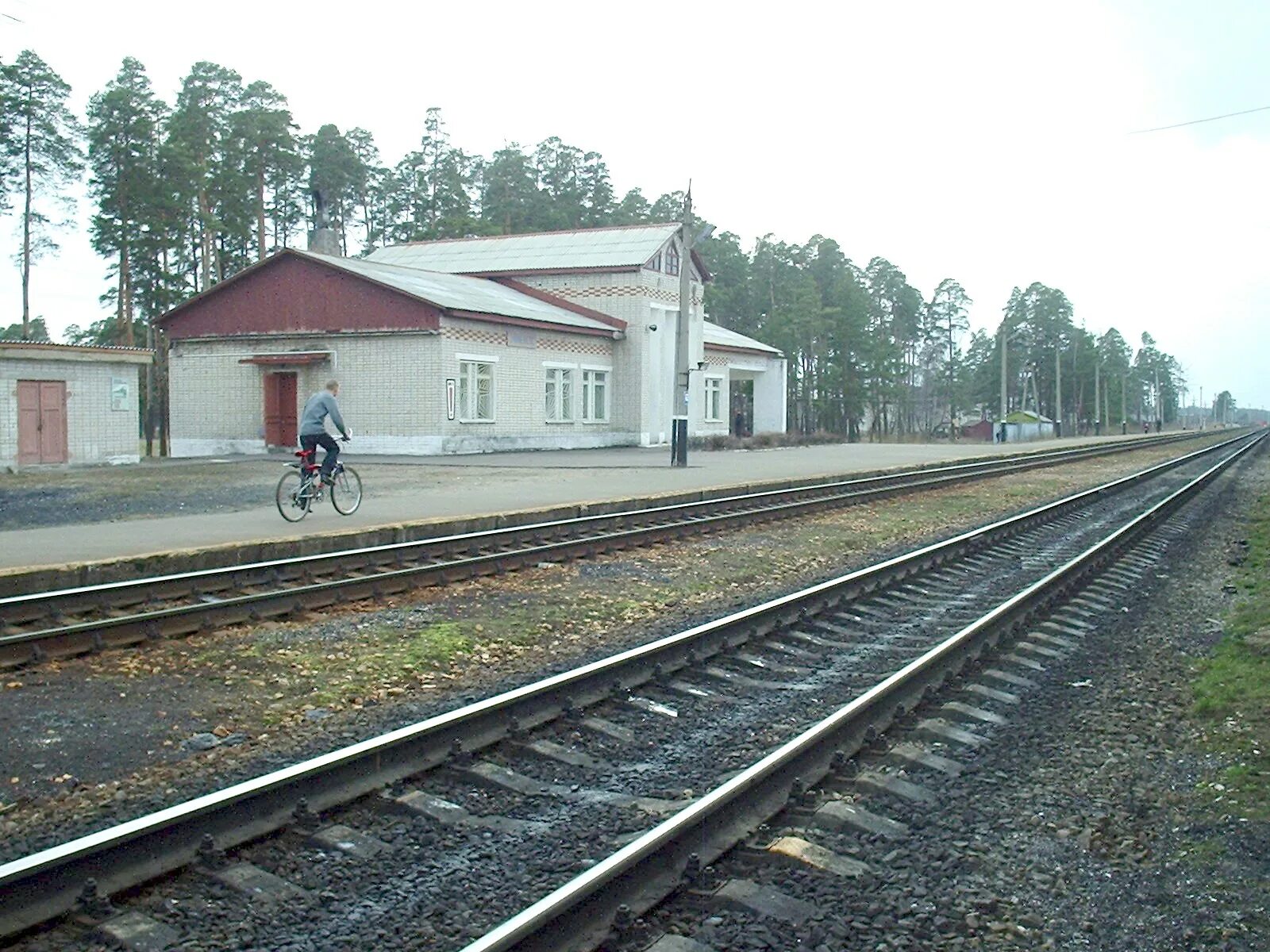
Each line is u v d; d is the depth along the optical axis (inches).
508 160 2859.3
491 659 358.3
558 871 195.5
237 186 1947.6
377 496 795.4
